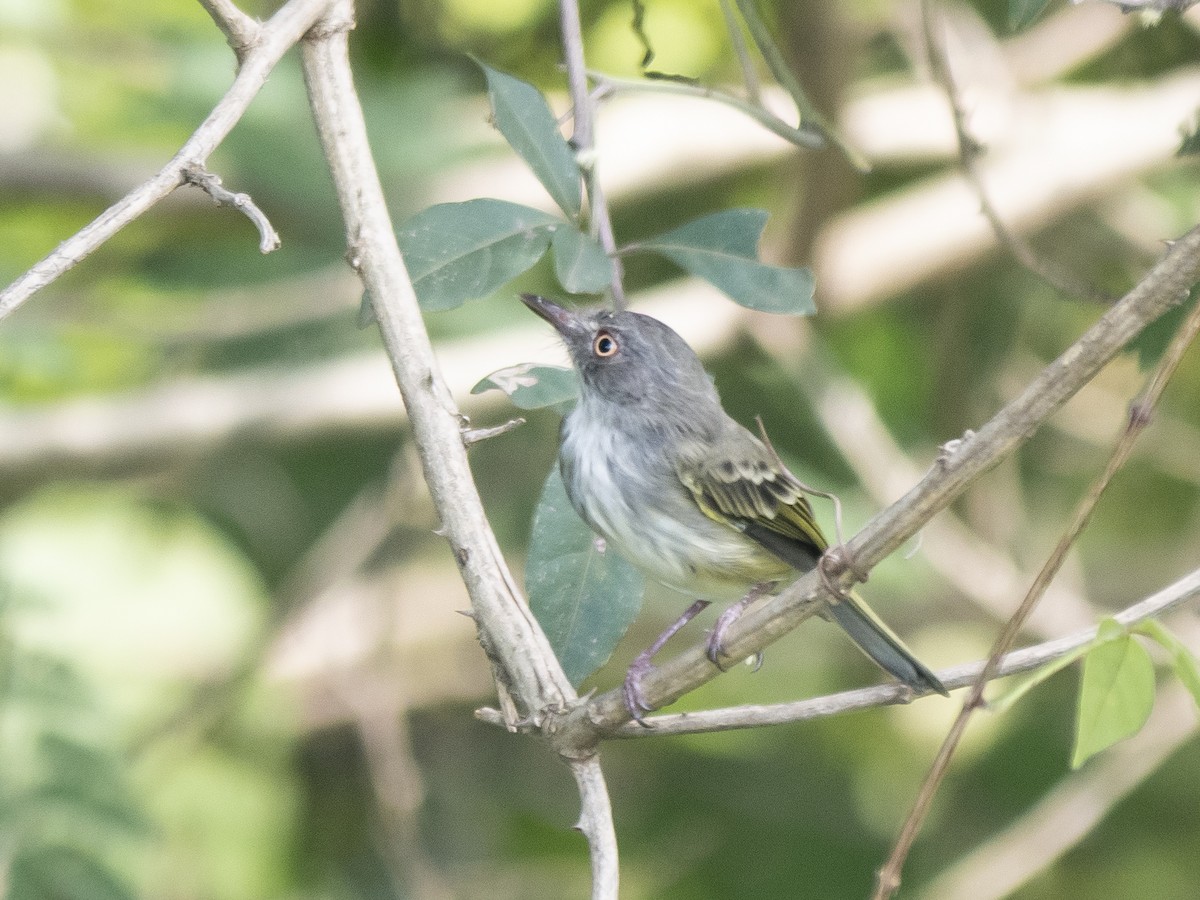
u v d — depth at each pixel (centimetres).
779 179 1327
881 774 1370
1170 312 763
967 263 1252
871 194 1469
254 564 1396
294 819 1316
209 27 1327
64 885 1078
